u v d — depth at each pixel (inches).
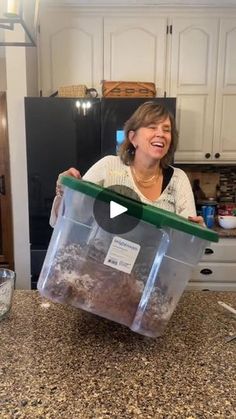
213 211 112.3
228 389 29.5
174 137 45.4
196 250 32.6
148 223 31.9
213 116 110.3
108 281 33.5
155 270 33.0
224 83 109.0
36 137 95.6
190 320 42.0
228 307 43.9
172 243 32.4
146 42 107.0
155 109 43.0
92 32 106.5
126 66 108.2
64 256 33.5
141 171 45.7
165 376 31.0
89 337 37.3
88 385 29.5
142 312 33.5
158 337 37.5
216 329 39.8
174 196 46.5
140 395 28.4
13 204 106.1
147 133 42.8
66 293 33.7
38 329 38.9
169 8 105.2
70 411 26.6
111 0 103.2
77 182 31.8
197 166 124.9
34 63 106.6
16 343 35.9
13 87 99.5
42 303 45.7
